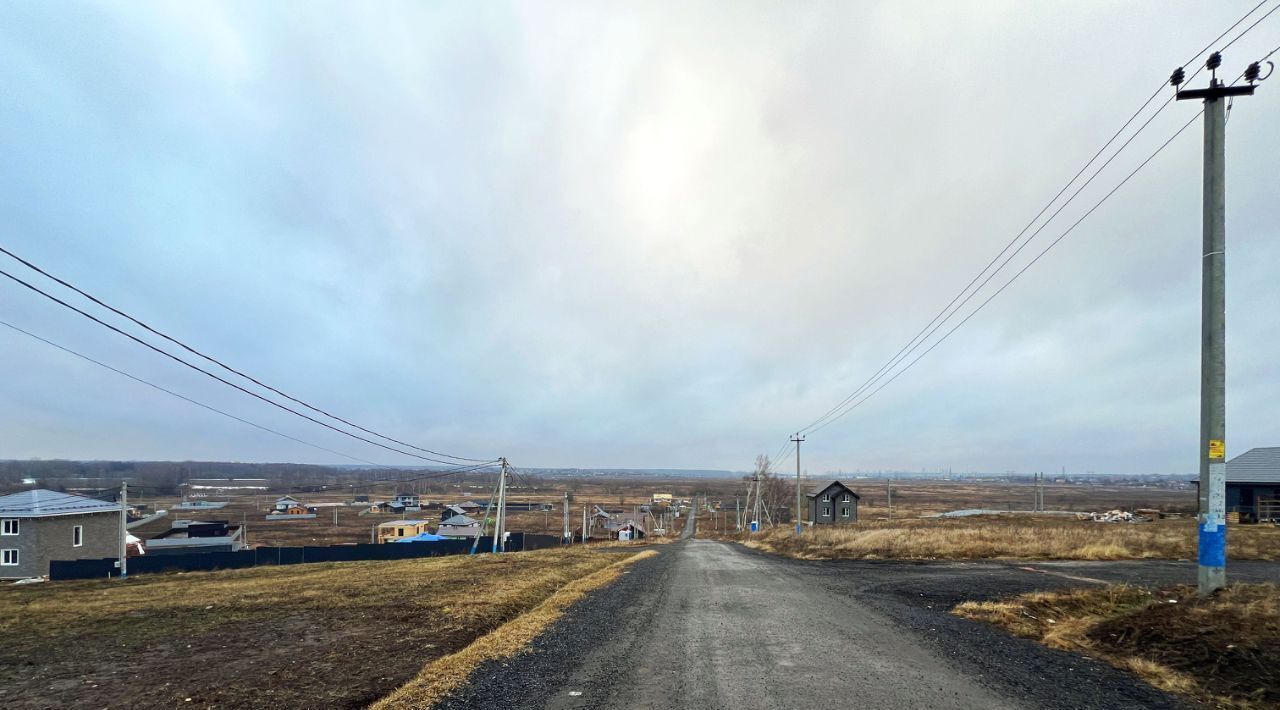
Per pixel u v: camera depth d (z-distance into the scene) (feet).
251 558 116.06
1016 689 18.74
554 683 20.33
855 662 22.36
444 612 34.40
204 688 21.26
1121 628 24.20
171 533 204.95
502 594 39.68
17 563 122.31
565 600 38.50
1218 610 22.36
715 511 393.91
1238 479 102.94
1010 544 66.74
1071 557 59.41
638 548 112.98
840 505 221.87
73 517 131.64
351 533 231.71
